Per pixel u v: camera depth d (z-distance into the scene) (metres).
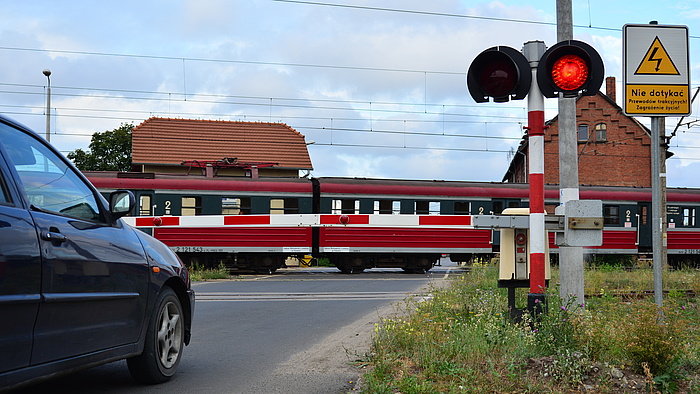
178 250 28.20
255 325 10.67
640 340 6.02
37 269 4.66
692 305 12.04
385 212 30.09
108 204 5.91
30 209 4.79
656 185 7.29
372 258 30.42
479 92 7.75
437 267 37.00
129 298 5.79
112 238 5.71
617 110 51.59
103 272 5.43
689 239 34.53
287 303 14.48
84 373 6.79
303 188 29.83
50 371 4.83
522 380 5.80
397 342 7.82
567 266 9.78
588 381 5.89
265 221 28.86
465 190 31.19
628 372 6.13
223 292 17.64
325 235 29.05
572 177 9.90
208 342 8.91
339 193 29.64
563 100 9.98
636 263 32.28
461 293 13.05
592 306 10.44
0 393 4.41
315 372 6.90
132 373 6.22
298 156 50.28
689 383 5.87
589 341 6.63
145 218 28.11
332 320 11.34
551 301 8.69
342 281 23.20
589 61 7.37
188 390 6.06
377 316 11.82
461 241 30.14
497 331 7.64
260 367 7.17
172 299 6.55
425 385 5.66
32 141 5.18
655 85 7.32
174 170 47.12
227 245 28.47
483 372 6.25
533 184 7.86
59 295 4.87
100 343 5.41
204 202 28.73
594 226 7.68
